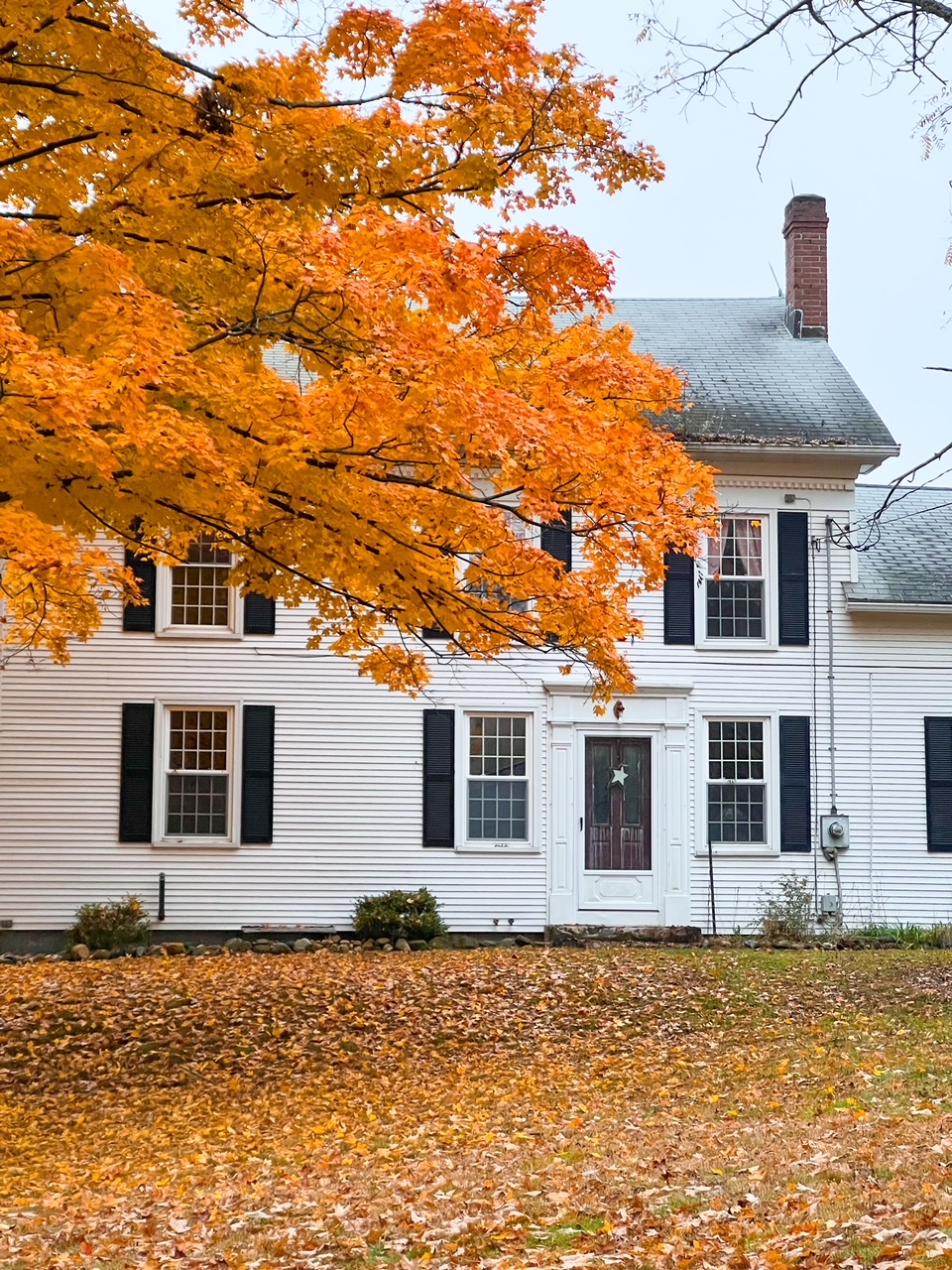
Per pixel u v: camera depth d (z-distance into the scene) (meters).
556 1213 7.29
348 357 8.40
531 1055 13.78
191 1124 11.59
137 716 21.17
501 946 21.11
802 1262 5.82
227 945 20.55
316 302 8.31
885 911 22.08
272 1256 7.09
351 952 20.14
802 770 22.19
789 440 22.05
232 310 8.92
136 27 8.09
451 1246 6.84
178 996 16.11
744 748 22.31
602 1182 7.93
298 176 8.35
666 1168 8.06
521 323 9.66
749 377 24.19
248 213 8.23
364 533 8.84
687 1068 12.71
